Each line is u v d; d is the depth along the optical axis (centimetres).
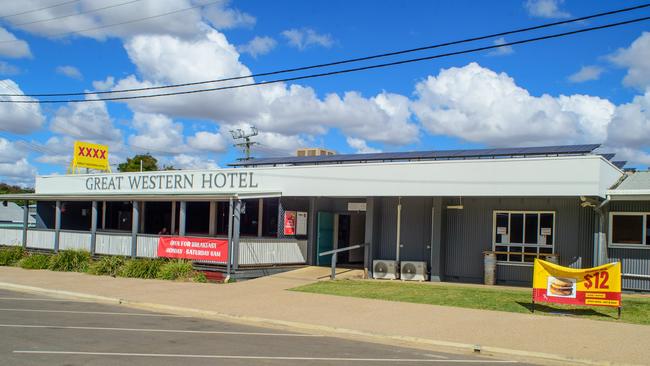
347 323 1341
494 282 2022
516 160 1848
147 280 2148
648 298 1714
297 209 2406
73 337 1099
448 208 2166
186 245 2266
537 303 1580
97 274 2323
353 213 2517
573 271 1434
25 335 1108
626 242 1862
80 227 3444
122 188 2909
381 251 2289
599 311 1473
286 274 2228
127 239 2545
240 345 1079
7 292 1906
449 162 1958
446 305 1562
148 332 1192
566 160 1772
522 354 1070
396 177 2059
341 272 2298
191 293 1800
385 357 1021
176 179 2686
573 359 1032
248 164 2900
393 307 1536
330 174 2209
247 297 1714
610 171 1895
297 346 1095
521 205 2048
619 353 1064
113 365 868
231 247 2114
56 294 1869
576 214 1958
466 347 1127
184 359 929
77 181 3116
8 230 3102
